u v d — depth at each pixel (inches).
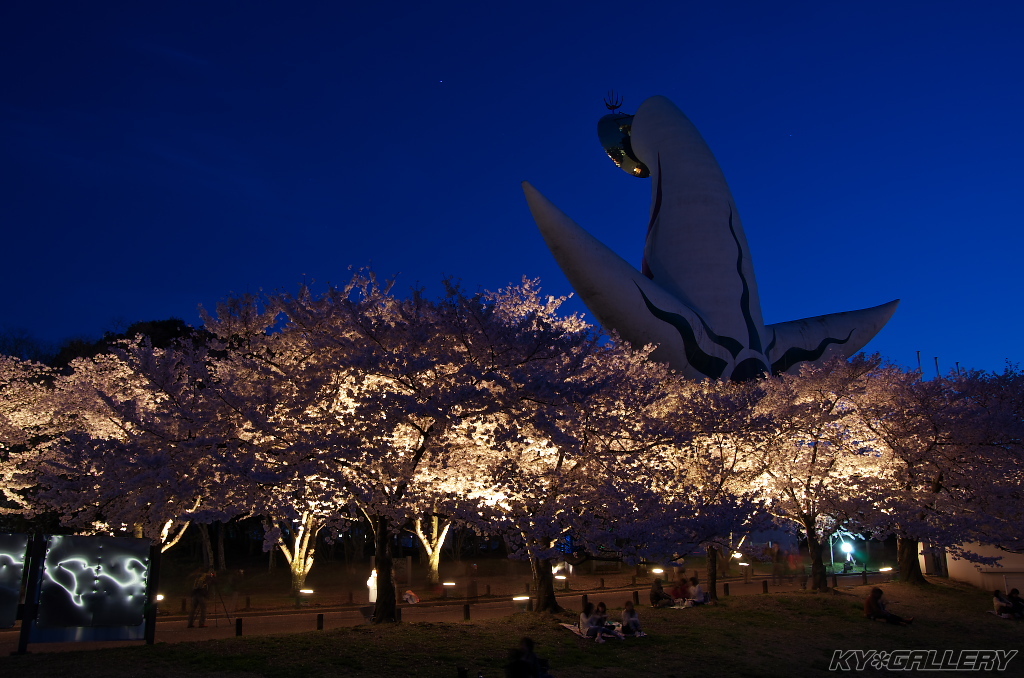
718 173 2292.1
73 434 615.5
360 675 529.0
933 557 1216.2
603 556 697.6
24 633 566.9
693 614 814.5
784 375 1120.2
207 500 663.1
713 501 741.3
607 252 1991.9
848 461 1067.3
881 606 819.4
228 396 629.0
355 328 701.3
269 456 647.1
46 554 583.5
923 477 1006.4
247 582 1385.3
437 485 697.0
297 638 630.5
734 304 2130.9
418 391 658.8
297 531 1098.1
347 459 626.2
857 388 1024.9
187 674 518.0
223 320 781.3
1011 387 1008.2
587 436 705.6
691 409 749.9
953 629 797.9
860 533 1221.7
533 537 659.4
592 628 666.2
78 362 1031.0
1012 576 1019.3
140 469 593.0
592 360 767.7
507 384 633.6
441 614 881.5
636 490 690.8
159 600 1012.5
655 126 2412.6
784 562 1624.0
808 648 703.7
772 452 954.7
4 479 954.7
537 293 967.0
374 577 948.0
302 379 681.0
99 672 515.2
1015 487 954.1
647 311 1968.5
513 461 674.8
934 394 981.8
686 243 2193.7
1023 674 658.2
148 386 729.6
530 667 448.8
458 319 661.3
